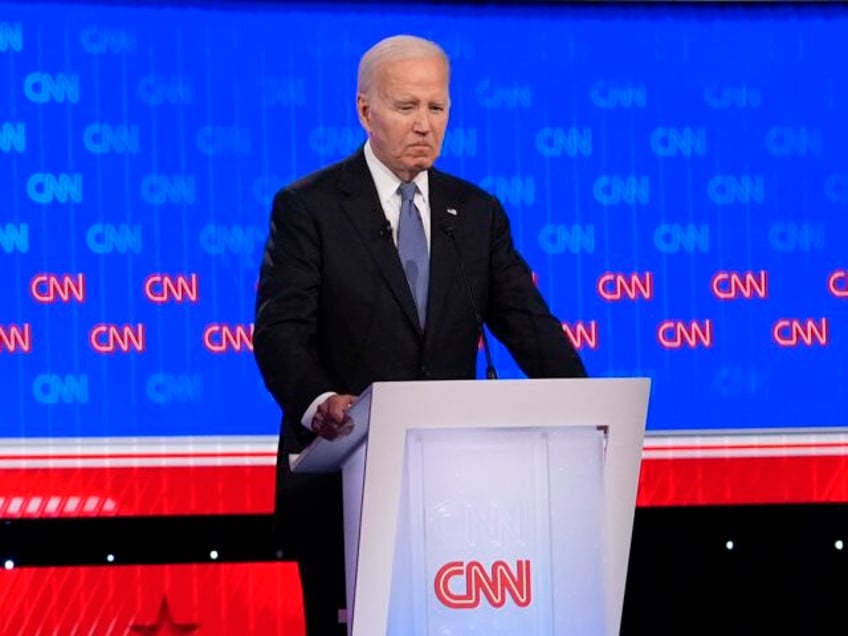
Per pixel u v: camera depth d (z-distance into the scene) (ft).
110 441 53.42
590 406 29.78
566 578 29.86
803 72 56.24
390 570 28.94
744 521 56.34
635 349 55.47
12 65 53.57
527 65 55.42
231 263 54.13
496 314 37.01
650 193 55.67
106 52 53.93
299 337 34.32
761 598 56.54
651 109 55.72
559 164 55.42
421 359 35.12
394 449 28.76
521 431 29.89
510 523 29.76
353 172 36.37
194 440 53.72
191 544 54.80
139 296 53.67
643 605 56.34
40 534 53.88
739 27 56.08
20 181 53.42
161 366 53.67
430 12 55.11
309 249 35.29
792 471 55.57
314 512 34.94
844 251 56.08
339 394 34.22
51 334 53.26
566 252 55.36
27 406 53.11
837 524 56.34
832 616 56.59
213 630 54.03
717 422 55.52
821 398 55.77
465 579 29.55
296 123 54.65
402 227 36.01
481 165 55.21
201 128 54.19
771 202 55.98
